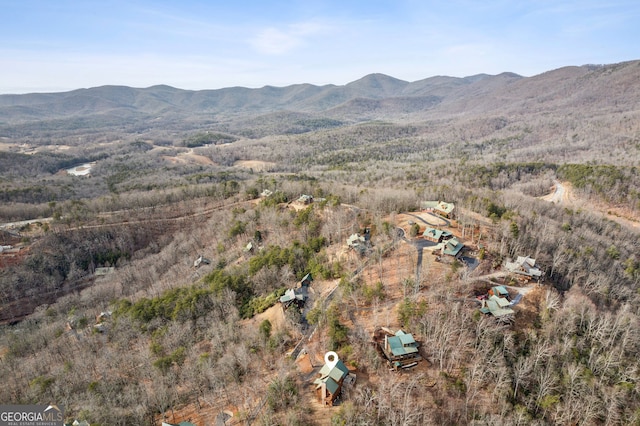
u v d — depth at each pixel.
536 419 69.06
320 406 69.69
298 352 89.00
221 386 81.44
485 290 102.12
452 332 79.25
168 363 91.94
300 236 152.88
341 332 83.50
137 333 116.25
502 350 80.00
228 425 71.31
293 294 110.69
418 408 66.12
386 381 71.62
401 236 135.75
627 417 69.31
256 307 115.62
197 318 116.94
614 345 84.19
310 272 124.25
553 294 97.25
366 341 82.25
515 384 74.38
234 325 109.19
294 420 64.12
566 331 85.94
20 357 118.25
